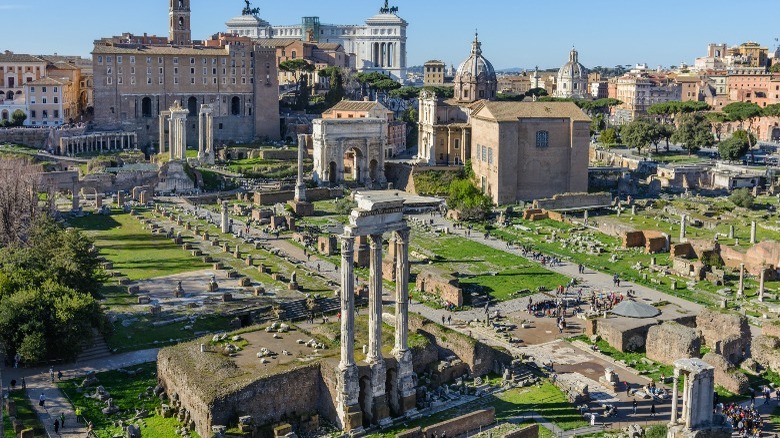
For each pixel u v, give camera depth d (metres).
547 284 130.25
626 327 100.88
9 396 80.50
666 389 87.50
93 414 77.88
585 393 84.19
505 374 88.69
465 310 117.12
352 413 75.75
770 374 92.31
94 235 155.75
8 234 134.00
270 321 103.94
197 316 106.31
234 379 75.81
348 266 74.56
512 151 198.62
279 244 154.25
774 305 117.44
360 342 85.94
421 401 82.31
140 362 91.25
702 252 141.00
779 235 158.62
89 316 90.56
